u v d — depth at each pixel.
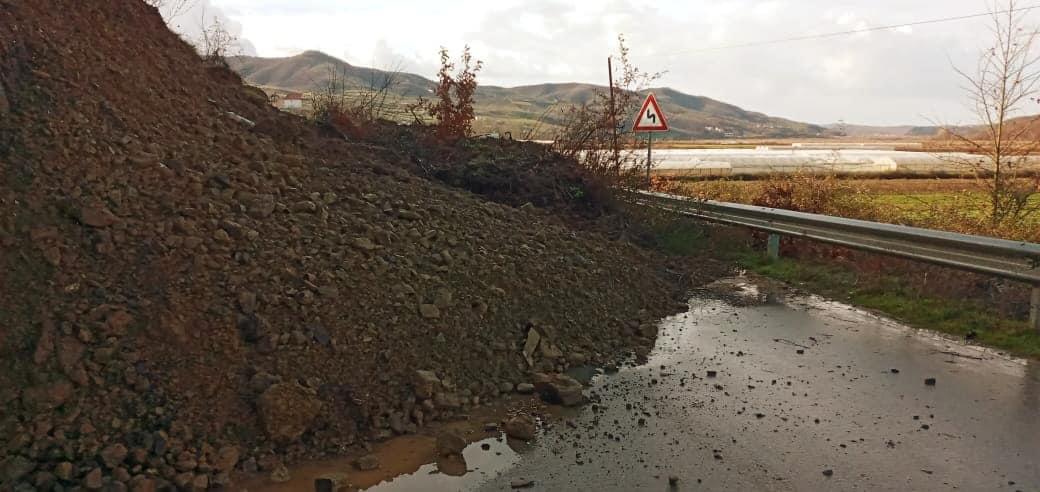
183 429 3.75
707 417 4.64
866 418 4.58
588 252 7.94
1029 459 3.98
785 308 7.56
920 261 7.32
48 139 4.89
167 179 5.30
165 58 7.19
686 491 3.67
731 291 8.38
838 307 7.59
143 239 4.63
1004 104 11.41
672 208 10.84
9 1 5.72
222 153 6.20
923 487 3.69
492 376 5.15
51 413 3.59
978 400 4.86
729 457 4.05
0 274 4.01
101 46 6.28
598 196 10.33
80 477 3.41
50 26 5.91
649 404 4.89
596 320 6.48
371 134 10.12
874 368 5.57
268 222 5.49
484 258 6.42
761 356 5.93
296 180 6.45
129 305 4.15
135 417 3.72
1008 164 11.47
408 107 11.45
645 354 6.02
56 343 3.81
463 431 4.43
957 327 6.55
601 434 4.39
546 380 5.06
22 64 5.38
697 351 6.09
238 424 3.92
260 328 4.40
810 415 4.65
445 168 9.70
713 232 10.87
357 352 4.67
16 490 3.28
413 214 6.69
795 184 12.74
